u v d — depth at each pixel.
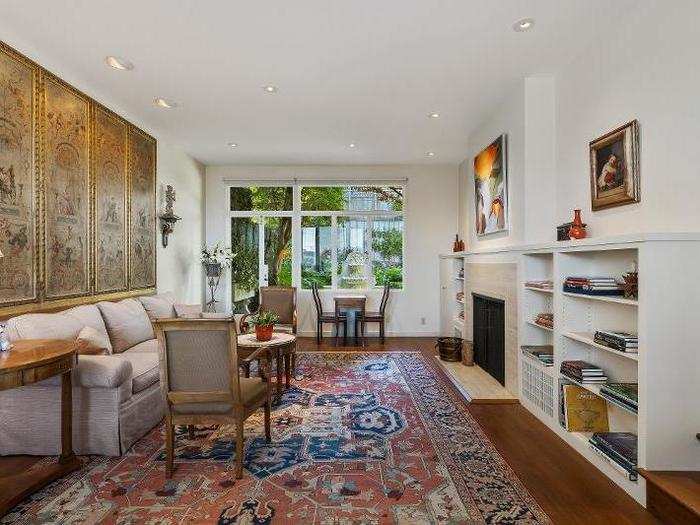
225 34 2.96
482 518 2.01
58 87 3.42
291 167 7.12
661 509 1.98
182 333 2.39
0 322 2.67
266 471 2.47
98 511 2.06
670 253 2.11
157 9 2.66
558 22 2.82
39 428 2.64
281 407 3.56
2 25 2.82
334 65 3.44
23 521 1.99
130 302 4.25
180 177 6.12
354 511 2.06
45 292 3.26
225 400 2.39
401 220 7.21
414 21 2.81
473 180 5.24
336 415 3.38
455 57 3.31
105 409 2.67
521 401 3.61
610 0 2.57
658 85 2.43
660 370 2.11
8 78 2.88
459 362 5.00
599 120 3.01
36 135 3.15
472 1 2.59
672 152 2.34
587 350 2.99
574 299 2.99
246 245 7.27
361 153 6.30
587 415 2.84
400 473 2.44
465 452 2.71
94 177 3.93
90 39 3.02
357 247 7.25
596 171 2.99
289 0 2.57
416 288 7.13
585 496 2.20
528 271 3.61
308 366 4.97
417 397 3.83
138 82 3.76
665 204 2.38
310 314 7.16
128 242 4.59
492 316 4.35
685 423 2.11
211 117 4.68
